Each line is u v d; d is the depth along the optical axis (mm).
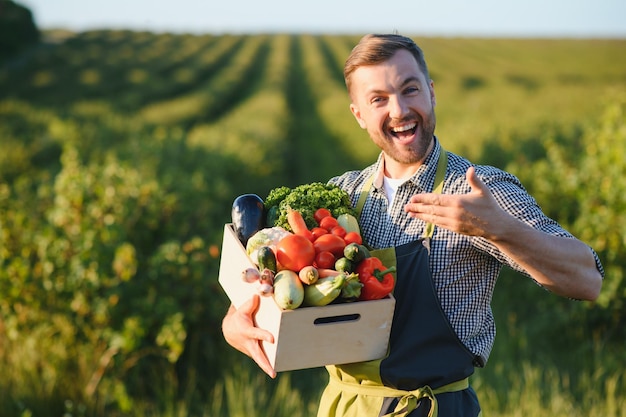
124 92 38625
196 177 8641
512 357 5816
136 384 5227
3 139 15297
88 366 5043
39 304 5168
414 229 2410
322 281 2180
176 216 6766
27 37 55250
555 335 6297
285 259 2240
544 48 70875
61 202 5707
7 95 34156
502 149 13734
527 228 2061
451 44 73812
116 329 5129
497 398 4883
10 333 5109
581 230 6617
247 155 14461
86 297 5133
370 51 2344
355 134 20094
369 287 2221
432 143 2467
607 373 5477
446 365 2289
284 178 16266
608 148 7355
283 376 5457
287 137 22578
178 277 5496
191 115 27500
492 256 2357
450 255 2318
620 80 43156
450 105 24734
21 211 5699
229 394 4988
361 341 2270
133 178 6418
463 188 2373
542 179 8070
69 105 28547
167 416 4801
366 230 2559
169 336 5055
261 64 58688
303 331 2193
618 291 6016
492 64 56562
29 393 4832
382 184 2545
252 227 2584
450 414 2309
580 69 52188
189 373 5430
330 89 40500
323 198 2570
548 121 17188
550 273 2123
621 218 6148
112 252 5266
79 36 67188
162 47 66062
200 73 50219
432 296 2291
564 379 5227
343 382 2465
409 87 2332
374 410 2371
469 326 2338
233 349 5711
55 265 5180
